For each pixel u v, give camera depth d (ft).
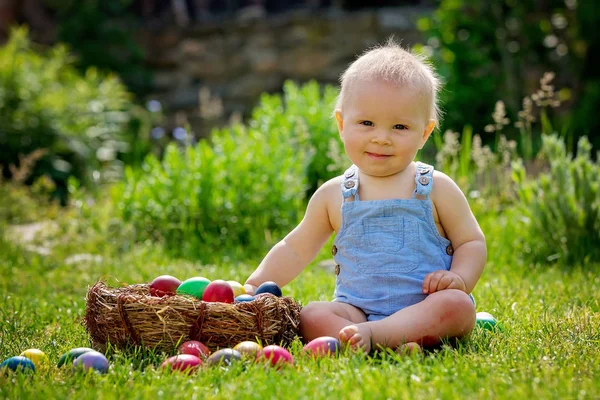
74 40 42.32
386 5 45.52
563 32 32.96
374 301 10.22
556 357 9.18
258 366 8.59
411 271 10.20
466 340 9.95
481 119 29.78
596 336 10.40
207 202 20.84
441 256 10.46
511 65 31.30
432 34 31.07
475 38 30.53
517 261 18.37
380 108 10.14
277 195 21.20
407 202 10.34
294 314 10.08
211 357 8.80
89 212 21.99
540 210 18.65
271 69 41.24
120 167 33.45
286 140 23.76
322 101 27.25
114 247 20.54
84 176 31.45
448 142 20.59
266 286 10.33
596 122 31.01
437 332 9.67
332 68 40.27
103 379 8.39
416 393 7.68
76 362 8.81
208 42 42.88
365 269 10.33
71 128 32.40
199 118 41.09
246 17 43.21
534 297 13.76
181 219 20.92
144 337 9.46
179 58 43.21
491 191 21.31
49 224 21.56
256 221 20.68
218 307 9.46
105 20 43.42
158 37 43.91
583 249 18.06
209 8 50.93
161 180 21.54
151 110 38.17
